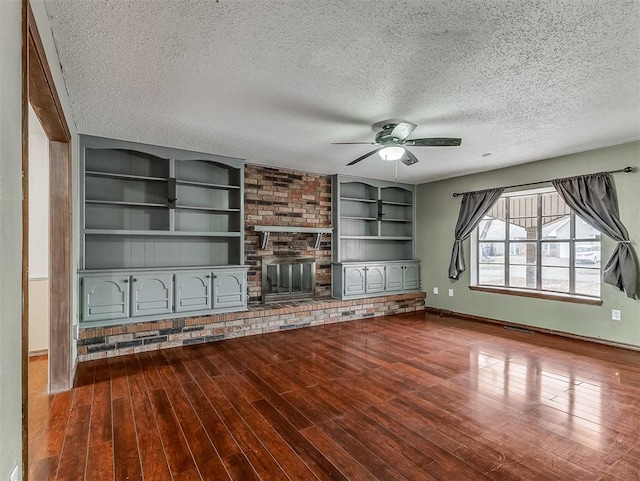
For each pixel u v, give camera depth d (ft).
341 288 18.74
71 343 9.99
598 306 14.23
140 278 13.14
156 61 7.69
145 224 14.53
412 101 9.70
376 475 6.22
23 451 3.84
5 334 3.27
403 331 16.16
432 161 16.31
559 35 6.73
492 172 18.03
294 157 15.79
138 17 6.20
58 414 8.33
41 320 12.82
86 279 12.21
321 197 19.34
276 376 10.73
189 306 14.12
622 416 8.25
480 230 19.38
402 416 8.29
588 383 10.16
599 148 14.07
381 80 8.54
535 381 10.32
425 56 7.49
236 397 9.28
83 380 10.38
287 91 9.12
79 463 6.52
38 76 5.94
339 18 6.26
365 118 10.99
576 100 9.61
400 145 10.96
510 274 18.03
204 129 12.05
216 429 7.70
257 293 17.24
